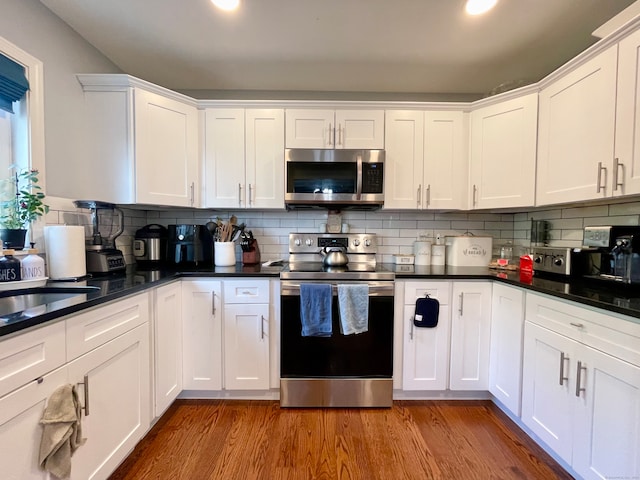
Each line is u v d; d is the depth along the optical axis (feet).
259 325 6.41
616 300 3.98
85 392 3.71
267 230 8.45
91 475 3.83
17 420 2.85
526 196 6.39
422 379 6.54
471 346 6.53
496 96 6.79
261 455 5.08
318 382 6.41
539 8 5.20
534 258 6.55
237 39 6.09
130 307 4.72
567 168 5.45
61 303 3.51
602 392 3.92
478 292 6.49
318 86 8.00
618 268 4.80
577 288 4.89
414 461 4.98
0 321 2.80
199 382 6.46
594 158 4.87
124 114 6.11
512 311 5.79
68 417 3.27
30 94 4.93
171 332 6.01
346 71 7.25
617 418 3.72
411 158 7.32
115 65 6.99
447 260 8.11
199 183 7.29
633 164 4.25
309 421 6.00
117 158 6.15
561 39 6.06
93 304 3.78
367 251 8.13
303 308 6.13
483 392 6.80
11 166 4.83
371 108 7.25
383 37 5.99
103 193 6.16
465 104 7.25
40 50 5.11
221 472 4.73
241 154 7.28
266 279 6.41
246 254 7.75
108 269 5.87
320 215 8.42
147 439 5.44
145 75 7.48
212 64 7.00
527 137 6.34
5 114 4.82
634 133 4.22
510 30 5.78
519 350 5.59
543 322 5.01
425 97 8.30
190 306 6.40
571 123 5.35
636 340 3.51
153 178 6.43
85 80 6.00
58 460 3.22
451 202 7.38
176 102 6.81
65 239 5.04
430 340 6.51
